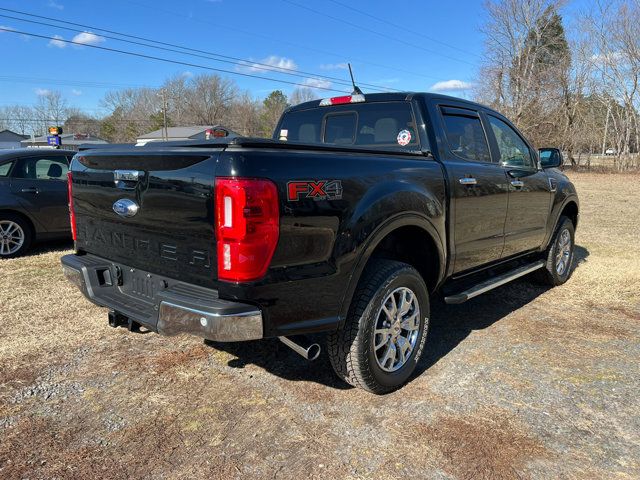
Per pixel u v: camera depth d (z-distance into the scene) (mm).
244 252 2281
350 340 2865
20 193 6582
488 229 3973
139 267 2895
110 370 3367
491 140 4203
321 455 2475
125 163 2783
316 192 2508
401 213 2963
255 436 2633
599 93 37344
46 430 2668
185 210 2475
